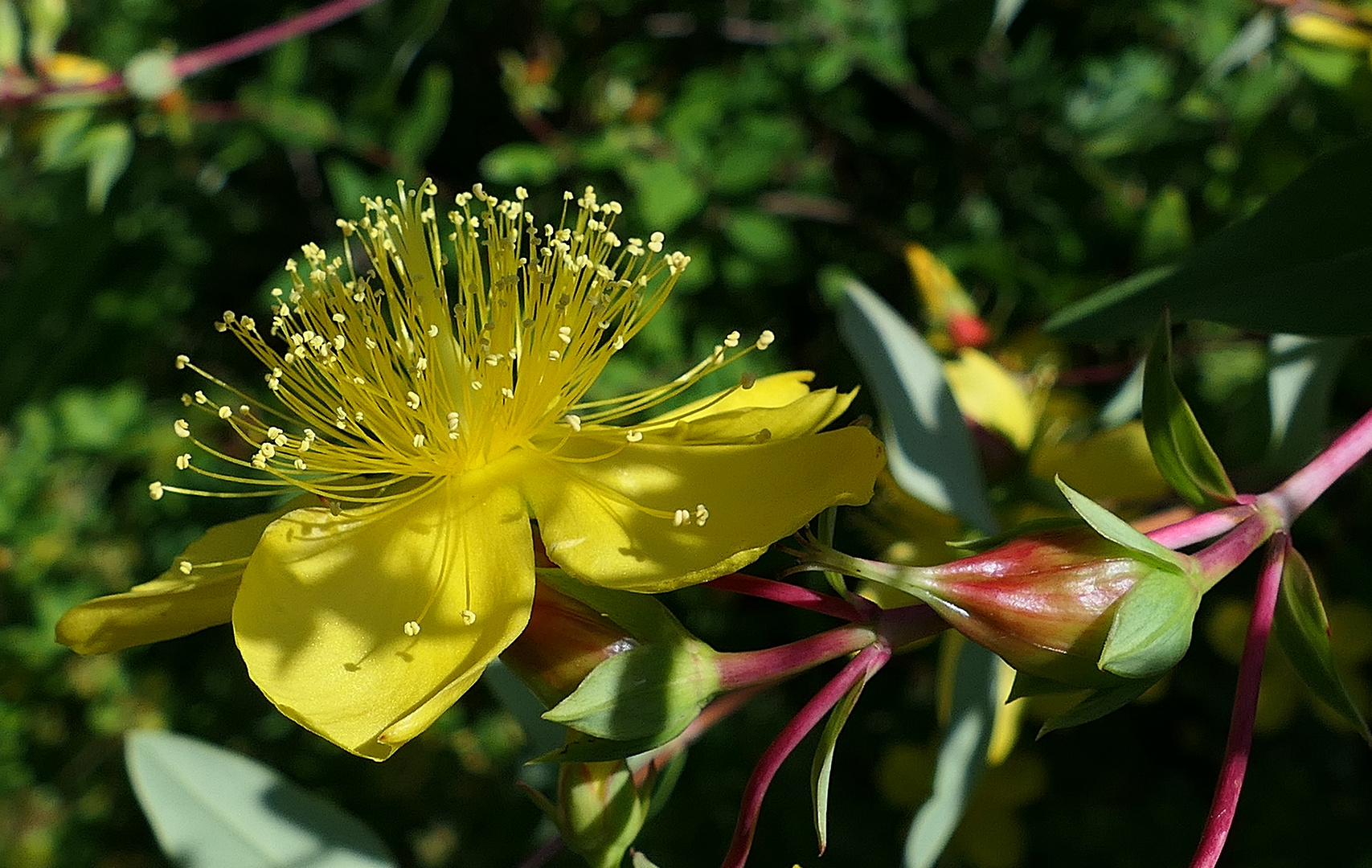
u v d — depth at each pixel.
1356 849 0.25
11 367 0.36
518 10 0.32
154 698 0.33
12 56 0.23
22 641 0.32
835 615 0.10
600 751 0.10
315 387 0.12
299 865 0.14
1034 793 0.24
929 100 0.27
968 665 0.15
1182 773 0.28
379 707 0.11
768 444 0.11
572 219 0.27
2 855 0.31
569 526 0.12
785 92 0.29
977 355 0.16
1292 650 0.11
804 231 0.29
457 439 0.12
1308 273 0.12
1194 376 0.24
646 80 0.30
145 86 0.22
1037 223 0.26
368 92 0.24
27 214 0.38
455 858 0.29
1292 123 0.21
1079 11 0.29
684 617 0.29
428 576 0.12
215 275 0.40
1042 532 0.10
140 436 0.34
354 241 0.26
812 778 0.10
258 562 0.11
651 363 0.25
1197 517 0.10
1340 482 0.21
